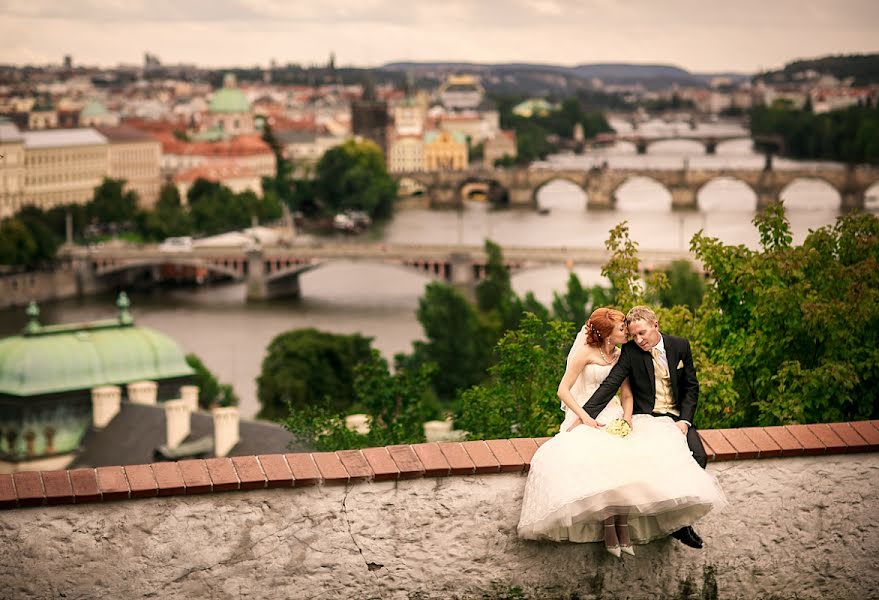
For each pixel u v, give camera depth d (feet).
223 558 72.95
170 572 72.18
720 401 135.74
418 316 517.55
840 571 81.92
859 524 81.92
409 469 75.25
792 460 80.94
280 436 328.70
